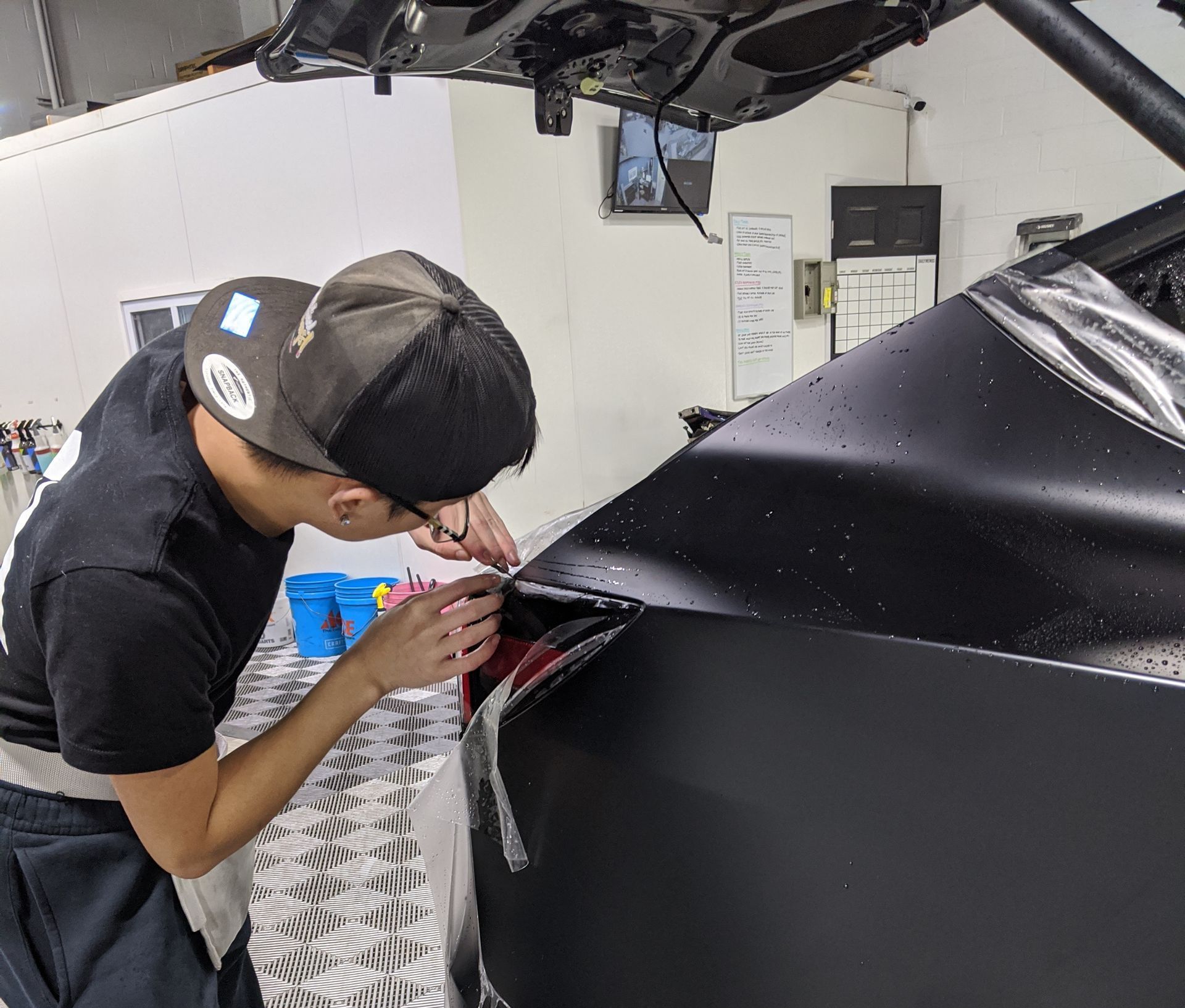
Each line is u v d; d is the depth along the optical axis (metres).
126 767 0.75
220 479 0.80
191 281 3.79
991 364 0.75
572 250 3.47
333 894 1.90
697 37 1.17
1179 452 0.66
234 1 5.73
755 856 0.77
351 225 3.32
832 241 4.72
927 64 4.91
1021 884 0.64
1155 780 0.58
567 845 0.91
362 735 2.71
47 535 0.76
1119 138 4.38
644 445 3.90
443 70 1.09
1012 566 0.68
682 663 0.80
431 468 0.69
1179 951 0.58
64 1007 0.94
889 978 0.71
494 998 1.05
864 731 0.70
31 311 4.37
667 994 0.86
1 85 4.78
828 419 0.81
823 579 0.75
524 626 0.94
